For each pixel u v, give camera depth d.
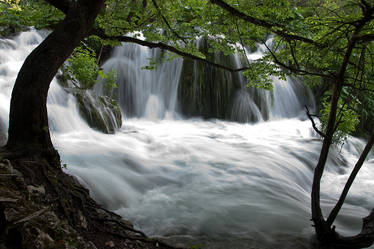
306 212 5.45
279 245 4.25
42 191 3.16
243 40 5.00
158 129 11.04
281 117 14.63
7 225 2.49
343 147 10.70
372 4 3.13
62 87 8.19
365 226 3.83
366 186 7.77
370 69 4.17
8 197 2.71
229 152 8.50
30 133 3.56
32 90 3.58
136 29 5.27
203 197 5.58
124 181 5.64
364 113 11.91
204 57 5.33
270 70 4.48
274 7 4.08
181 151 8.12
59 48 3.72
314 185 4.00
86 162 5.87
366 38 3.21
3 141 5.32
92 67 8.86
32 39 10.77
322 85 14.76
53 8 6.43
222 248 4.05
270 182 6.72
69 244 2.77
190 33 5.16
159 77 13.58
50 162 3.68
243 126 13.05
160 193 5.58
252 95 14.09
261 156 8.34
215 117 13.72
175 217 4.76
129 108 12.97
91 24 3.96
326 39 3.87
